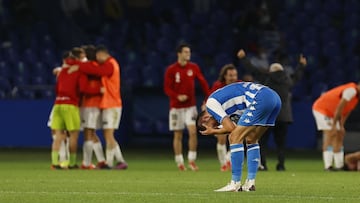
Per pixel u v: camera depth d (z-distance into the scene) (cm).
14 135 8394
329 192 3491
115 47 9669
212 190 3562
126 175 4772
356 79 9106
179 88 5434
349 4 9825
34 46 9744
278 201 3019
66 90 5397
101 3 10100
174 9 9975
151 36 9750
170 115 5481
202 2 9988
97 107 5491
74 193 3388
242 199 3075
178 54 5447
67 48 9744
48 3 9881
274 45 9231
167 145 8606
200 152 8056
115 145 5525
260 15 9419
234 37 9488
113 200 3056
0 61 9669
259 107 3278
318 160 6925
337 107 5294
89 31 10025
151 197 3175
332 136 5416
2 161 6562
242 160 3384
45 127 8312
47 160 6712
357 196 3300
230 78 5219
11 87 9481
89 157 5528
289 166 6062
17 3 10188
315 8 9800
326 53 9381
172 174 4909
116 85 5500
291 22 9656
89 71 5369
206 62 9475
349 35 9538
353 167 5394
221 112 3266
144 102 8619
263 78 5375
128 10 10150
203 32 9650
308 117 8025
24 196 3225
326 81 9056
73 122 5416
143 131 8619
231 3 9944
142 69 9338
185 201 3000
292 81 5391
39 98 8862
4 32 10094
